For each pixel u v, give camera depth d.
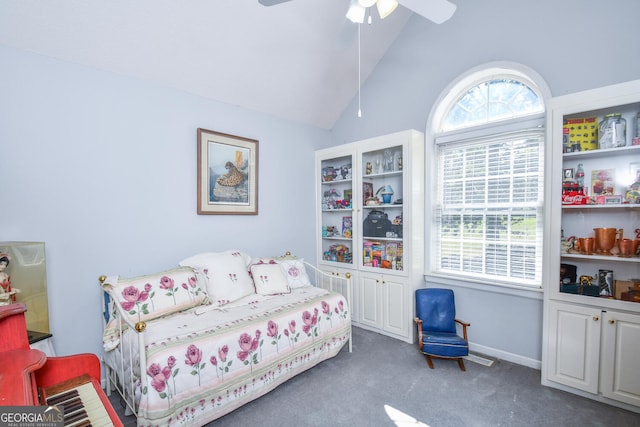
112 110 2.09
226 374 1.69
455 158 2.76
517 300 2.39
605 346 1.82
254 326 1.87
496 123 2.47
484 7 2.51
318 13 2.43
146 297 1.91
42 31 1.74
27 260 1.65
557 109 1.93
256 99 2.88
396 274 2.83
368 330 3.07
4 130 1.70
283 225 3.25
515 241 2.44
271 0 1.45
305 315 2.18
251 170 2.92
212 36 2.22
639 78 1.89
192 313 2.06
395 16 2.86
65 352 1.91
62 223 1.89
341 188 3.48
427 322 2.57
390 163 2.98
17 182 1.74
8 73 1.71
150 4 1.88
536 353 2.31
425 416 1.76
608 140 1.87
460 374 2.22
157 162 2.31
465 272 2.72
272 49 2.52
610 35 1.97
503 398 1.92
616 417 1.72
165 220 2.37
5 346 0.91
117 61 2.06
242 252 2.73
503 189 2.49
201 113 2.57
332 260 3.50
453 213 2.78
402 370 2.28
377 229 3.01
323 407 1.85
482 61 2.53
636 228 1.89
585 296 1.88
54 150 1.86
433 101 2.82
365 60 3.10
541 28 2.23
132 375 1.55
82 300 1.98
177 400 1.50
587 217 2.05
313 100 3.23
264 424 1.70
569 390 1.97
